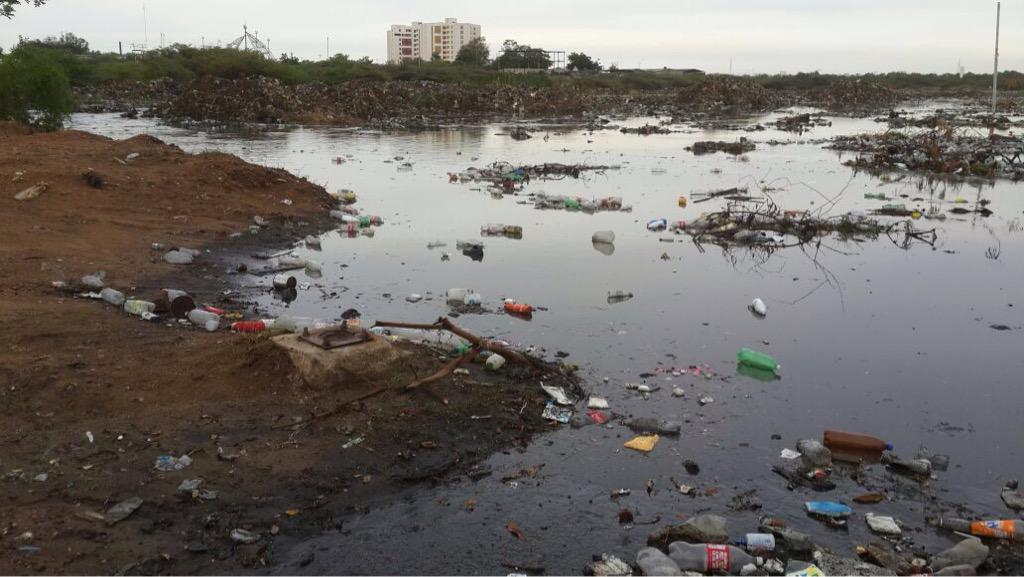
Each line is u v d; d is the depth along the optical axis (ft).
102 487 15.34
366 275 34.01
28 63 71.92
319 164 73.15
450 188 59.77
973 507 16.61
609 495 16.79
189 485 15.66
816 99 219.61
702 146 92.58
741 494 16.97
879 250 41.65
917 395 22.52
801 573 13.71
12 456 16.08
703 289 33.35
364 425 18.58
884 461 18.58
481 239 42.22
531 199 55.62
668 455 18.61
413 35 509.35
